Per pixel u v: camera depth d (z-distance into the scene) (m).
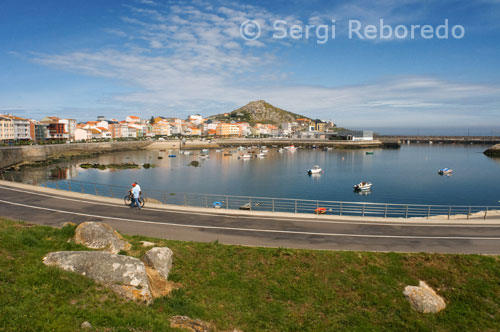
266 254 16.17
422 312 13.09
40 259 11.77
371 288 14.20
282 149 185.88
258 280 14.44
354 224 22.25
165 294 12.11
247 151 184.75
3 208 25.14
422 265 15.66
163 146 196.75
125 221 22.08
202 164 118.31
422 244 18.31
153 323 9.48
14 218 22.22
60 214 23.59
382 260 15.99
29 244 13.25
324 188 72.88
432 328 12.43
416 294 13.55
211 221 22.42
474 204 57.78
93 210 25.00
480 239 19.34
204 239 18.48
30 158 109.69
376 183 78.81
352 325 12.37
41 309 8.82
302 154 166.75
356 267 15.46
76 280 10.59
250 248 16.77
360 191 69.12
